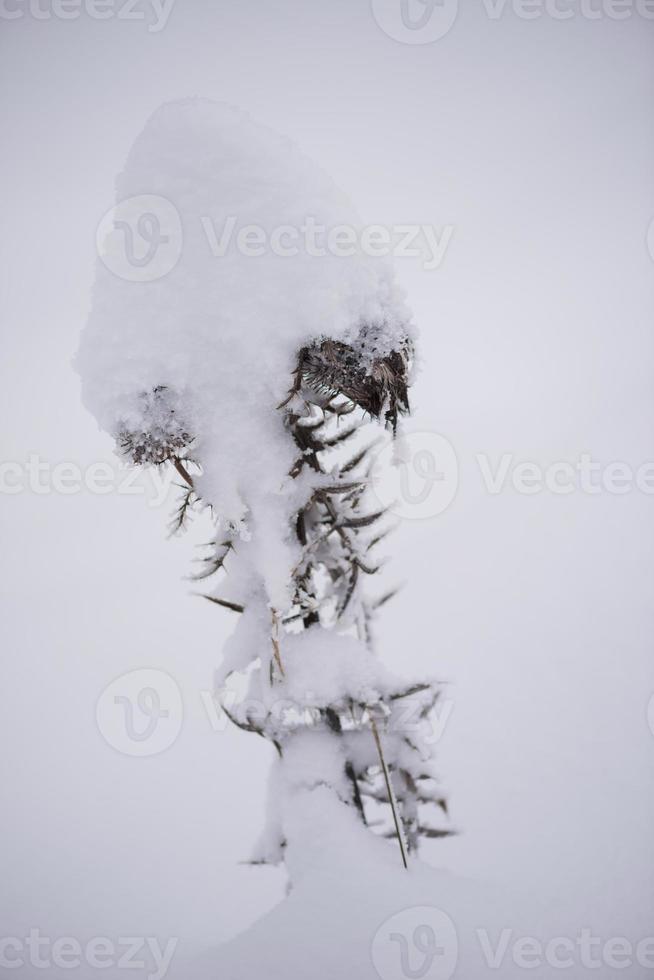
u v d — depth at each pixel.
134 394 1.27
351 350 1.25
